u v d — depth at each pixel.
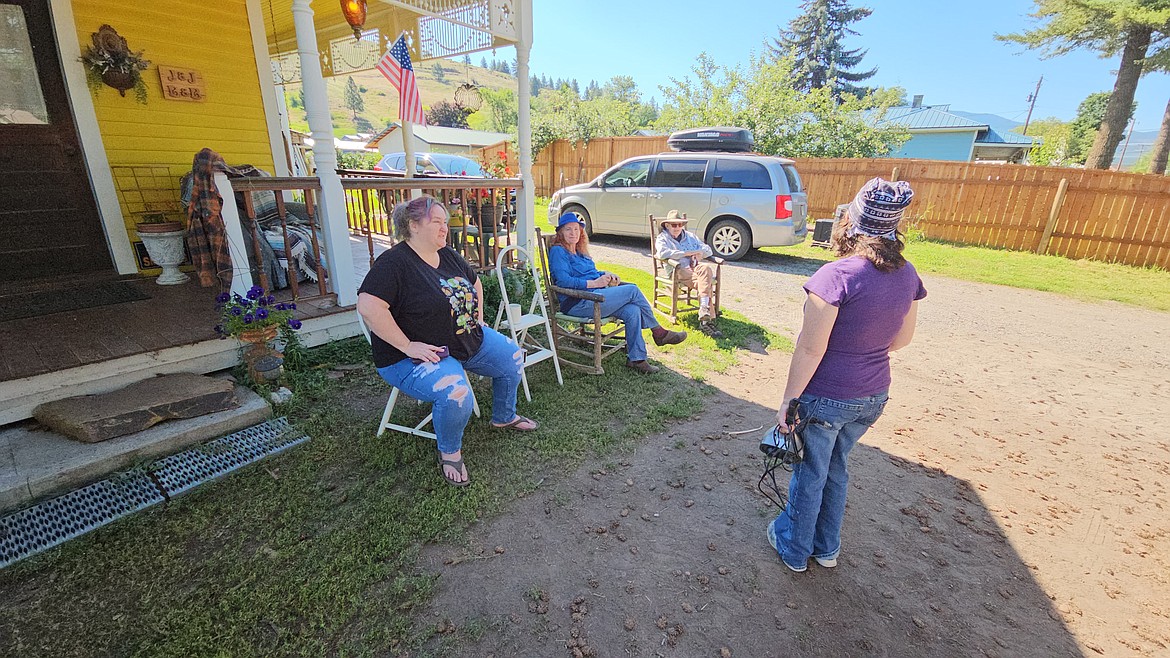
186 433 2.64
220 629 1.77
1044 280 7.67
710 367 4.27
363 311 2.43
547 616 1.91
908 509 2.65
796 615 1.98
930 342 5.21
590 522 2.42
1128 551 2.41
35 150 4.17
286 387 3.32
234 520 2.27
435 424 2.53
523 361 3.22
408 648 1.75
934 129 25.09
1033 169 9.30
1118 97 14.22
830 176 11.48
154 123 4.67
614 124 21.81
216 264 3.50
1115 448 3.31
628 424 3.30
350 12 4.55
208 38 4.90
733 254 8.39
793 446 1.90
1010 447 3.29
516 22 5.19
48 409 2.58
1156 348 5.14
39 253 4.35
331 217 3.90
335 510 2.37
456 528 2.31
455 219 5.54
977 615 2.03
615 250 9.10
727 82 17.14
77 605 1.84
